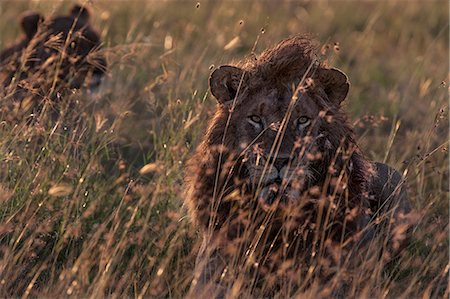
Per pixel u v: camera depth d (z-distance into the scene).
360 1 30.52
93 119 13.20
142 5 23.77
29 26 13.99
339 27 27.86
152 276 10.38
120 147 14.08
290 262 9.56
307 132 9.30
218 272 9.74
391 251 10.92
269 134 9.25
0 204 11.02
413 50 24.81
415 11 29.50
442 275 10.72
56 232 10.98
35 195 11.14
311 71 9.57
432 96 18.55
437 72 20.69
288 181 9.23
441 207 12.66
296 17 28.08
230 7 26.03
